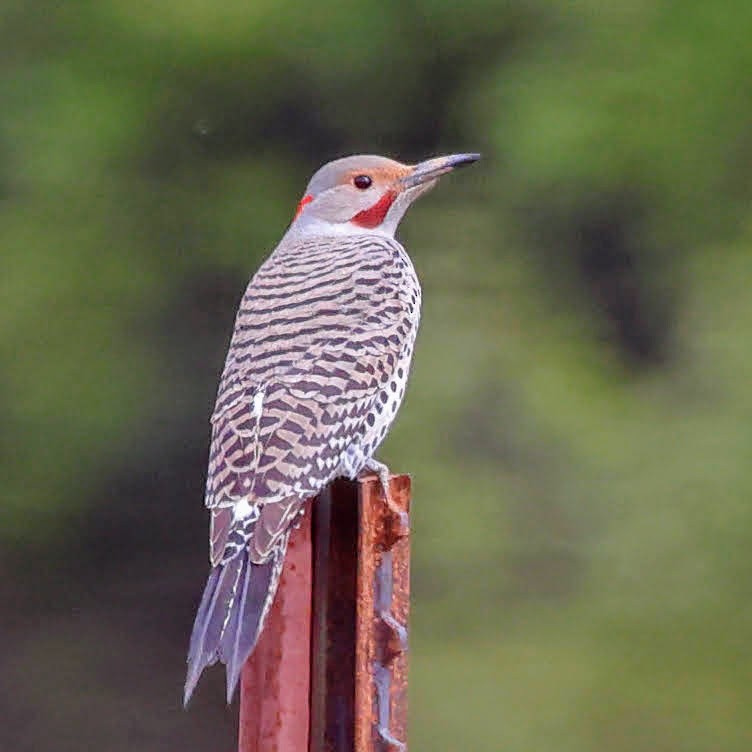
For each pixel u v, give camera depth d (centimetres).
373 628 531
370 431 693
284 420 652
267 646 543
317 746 533
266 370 684
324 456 654
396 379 716
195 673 543
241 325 726
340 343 705
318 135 1498
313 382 675
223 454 640
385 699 534
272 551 575
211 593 566
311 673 538
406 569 542
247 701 543
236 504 616
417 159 1497
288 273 759
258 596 557
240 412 659
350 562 536
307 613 541
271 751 537
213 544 598
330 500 541
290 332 711
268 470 630
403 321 734
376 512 536
